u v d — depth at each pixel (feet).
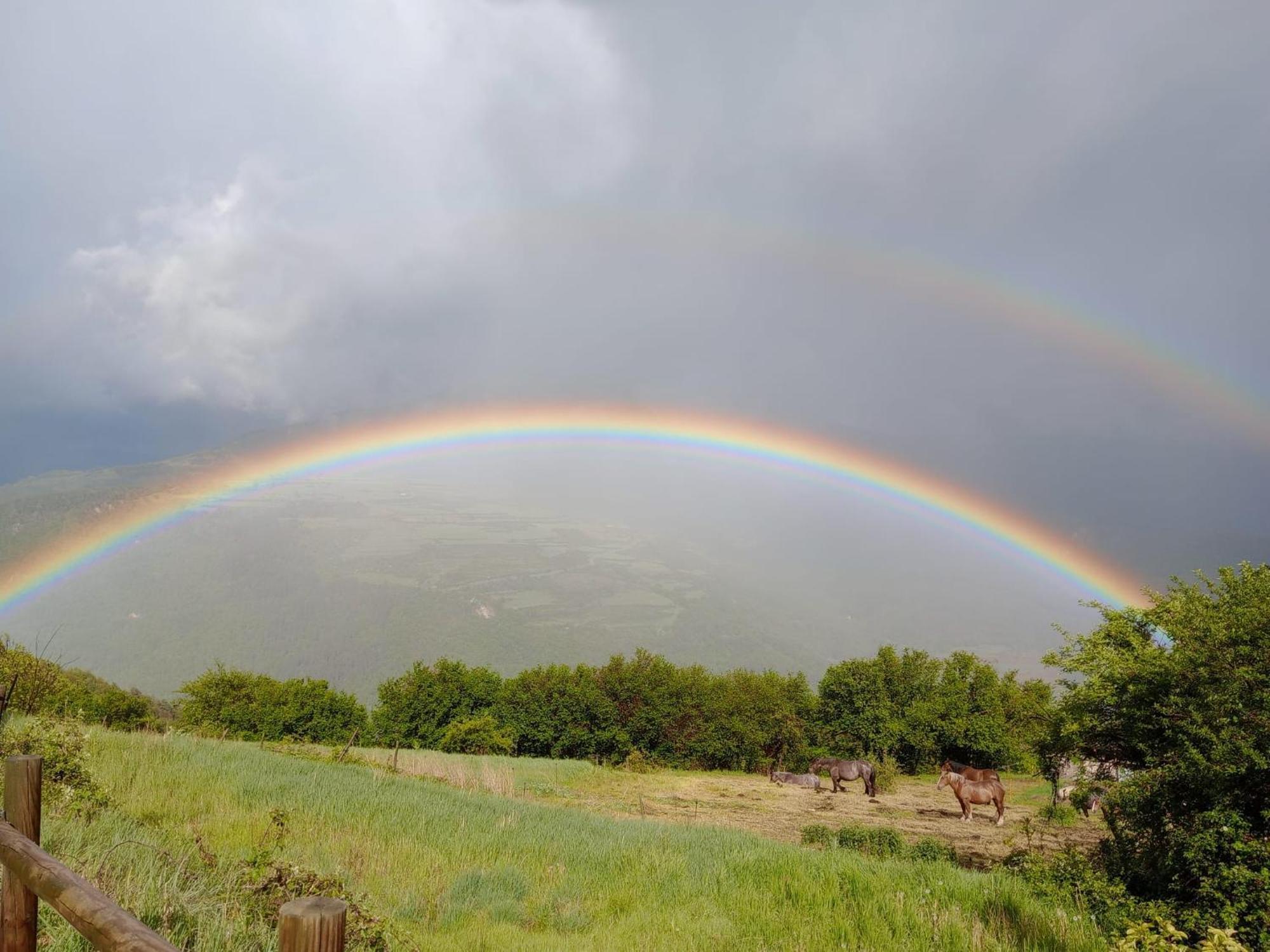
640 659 226.17
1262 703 34.76
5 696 42.86
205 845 28.37
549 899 34.81
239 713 196.54
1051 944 29.73
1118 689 41.04
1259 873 32.76
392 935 24.09
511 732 205.57
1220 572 42.75
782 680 230.48
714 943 28.86
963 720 178.40
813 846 62.95
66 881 9.36
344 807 47.16
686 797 110.42
